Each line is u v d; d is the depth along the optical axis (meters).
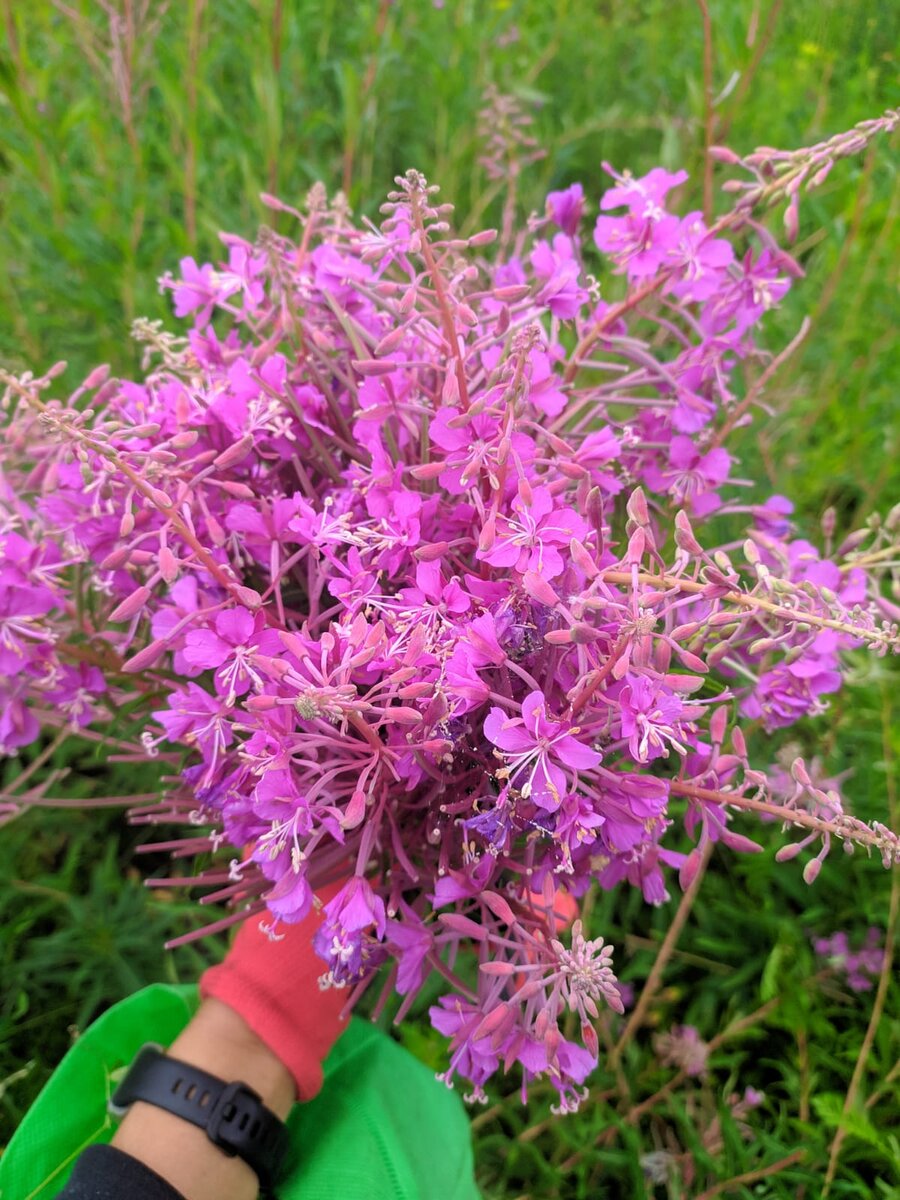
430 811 0.29
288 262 0.34
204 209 0.64
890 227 0.64
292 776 0.26
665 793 0.25
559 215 0.36
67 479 0.31
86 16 0.60
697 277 0.32
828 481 0.68
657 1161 0.51
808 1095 0.52
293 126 0.69
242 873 0.32
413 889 0.34
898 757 0.53
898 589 0.35
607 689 0.27
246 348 0.34
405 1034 0.47
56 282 0.58
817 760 0.48
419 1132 0.39
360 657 0.24
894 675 0.52
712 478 0.34
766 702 0.32
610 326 0.35
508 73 0.77
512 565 0.27
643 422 0.36
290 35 0.62
